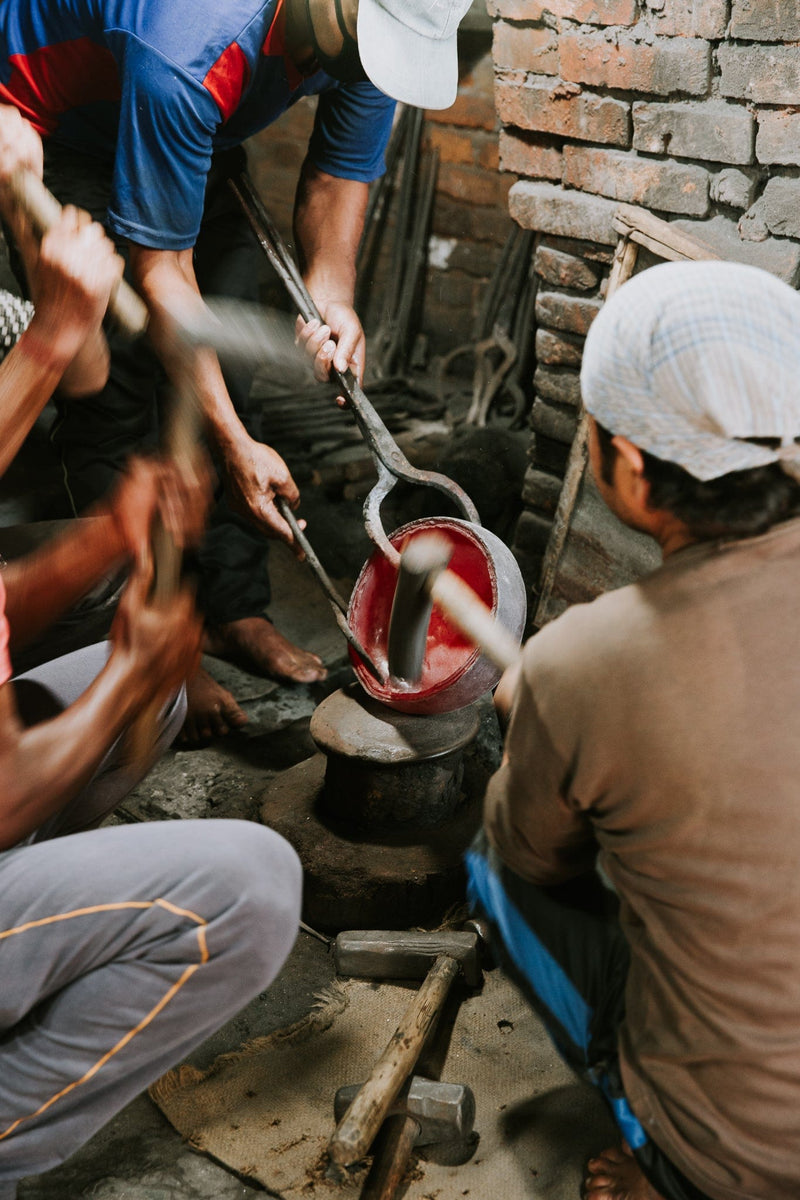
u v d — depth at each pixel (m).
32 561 1.58
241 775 2.45
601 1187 1.53
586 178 2.43
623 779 1.15
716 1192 1.26
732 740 1.10
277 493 2.13
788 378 1.07
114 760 1.65
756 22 2.05
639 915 1.24
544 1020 1.48
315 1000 1.92
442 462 3.29
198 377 2.08
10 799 1.24
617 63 2.26
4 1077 1.32
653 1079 1.26
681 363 1.08
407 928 2.01
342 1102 1.63
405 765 1.98
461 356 4.35
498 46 2.43
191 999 1.33
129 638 1.31
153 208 2.01
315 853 2.03
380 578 2.13
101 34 2.02
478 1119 1.69
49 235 1.52
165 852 1.29
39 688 1.64
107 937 1.27
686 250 2.27
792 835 1.11
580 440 2.55
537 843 1.32
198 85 1.91
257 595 2.80
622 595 1.17
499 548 1.97
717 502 1.13
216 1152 1.65
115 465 2.65
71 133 2.32
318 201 2.40
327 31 2.00
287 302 4.62
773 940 1.13
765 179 2.20
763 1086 1.18
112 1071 1.35
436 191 4.26
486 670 1.92
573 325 2.56
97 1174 1.63
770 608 1.11
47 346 1.54
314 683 2.77
